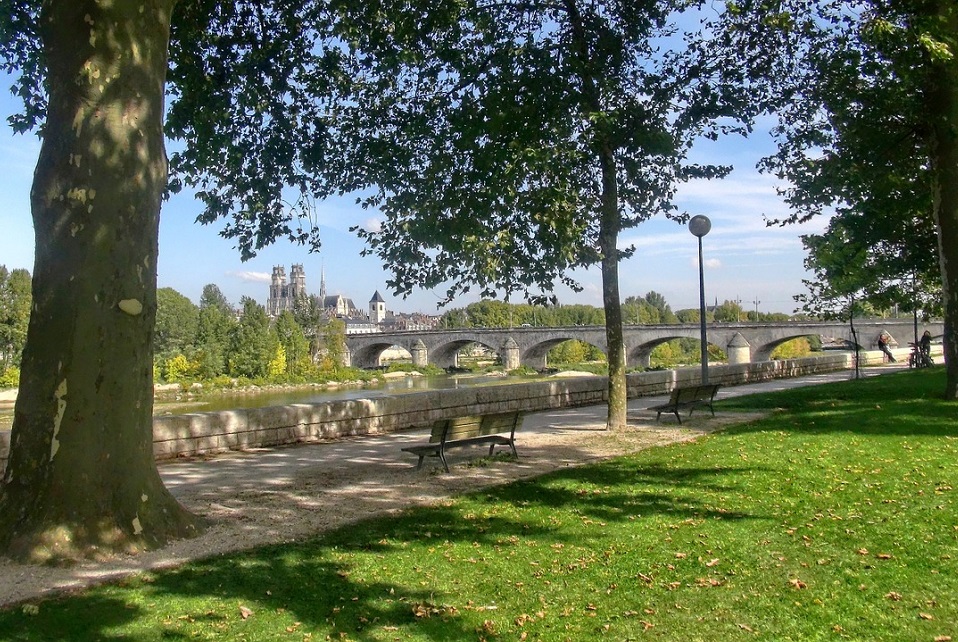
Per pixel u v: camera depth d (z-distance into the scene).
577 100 13.38
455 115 13.99
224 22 13.09
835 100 16.27
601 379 22.36
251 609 5.51
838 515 7.61
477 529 7.61
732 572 6.03
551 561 6.50
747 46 14.67
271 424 14.02
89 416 7.01
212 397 70.12
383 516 8.26
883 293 26.36
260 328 92.94
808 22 14.40
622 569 6.23
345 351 113.19
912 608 5.15
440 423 11.11
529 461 11.85
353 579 6.12
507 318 136.62
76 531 6.77
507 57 13.69
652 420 16.83
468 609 5.48
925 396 17.42
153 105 7.53
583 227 12.91
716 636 4.86
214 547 7.11
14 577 6.23
